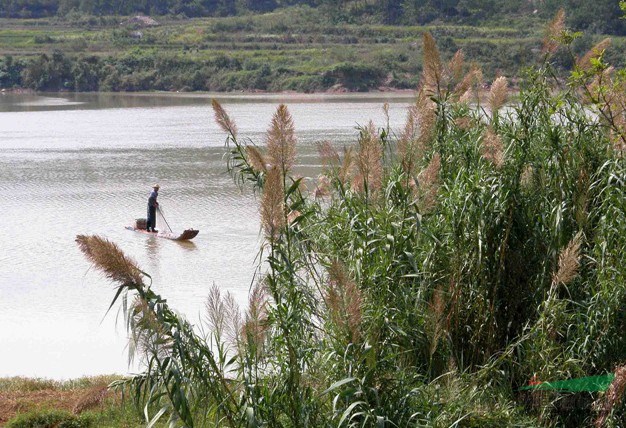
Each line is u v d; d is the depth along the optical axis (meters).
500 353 17.00
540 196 18.03
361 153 17.23
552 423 16.12
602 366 16.27
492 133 18.28
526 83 20.98
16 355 30.31
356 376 14.31
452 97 19.75
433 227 17.55
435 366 16.34
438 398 15.13
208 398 14.39
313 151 78.88
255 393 14.04
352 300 14.30
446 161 19.00
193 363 13.75
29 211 57.91
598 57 19.91
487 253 17.42
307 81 199.00
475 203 17.27
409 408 14.67
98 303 36.88
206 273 41.28
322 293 16.23
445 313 16.86
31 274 41.81
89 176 71.94
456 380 15.61
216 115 17.62
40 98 187.88
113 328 33.41
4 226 53.19
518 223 17.89
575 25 129.62
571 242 15.98
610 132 19.48
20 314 35.31
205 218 55.09
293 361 14.30
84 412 20.91
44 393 24.17
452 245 17.42
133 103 166.88
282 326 14.52
